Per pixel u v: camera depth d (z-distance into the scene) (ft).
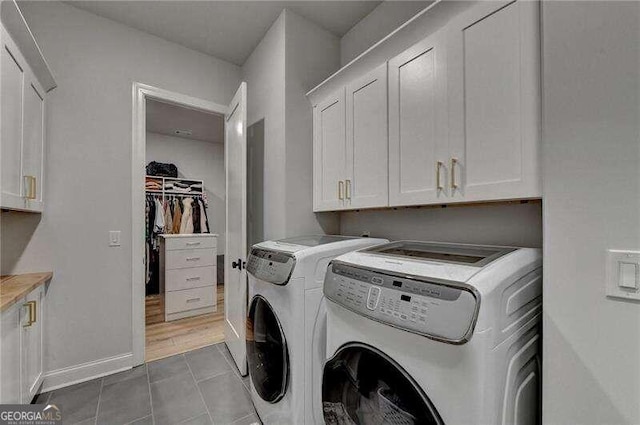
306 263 4.36
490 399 2.26
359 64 5.42
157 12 6.79
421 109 4.41
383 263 3.31
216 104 8.62
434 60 4.22
